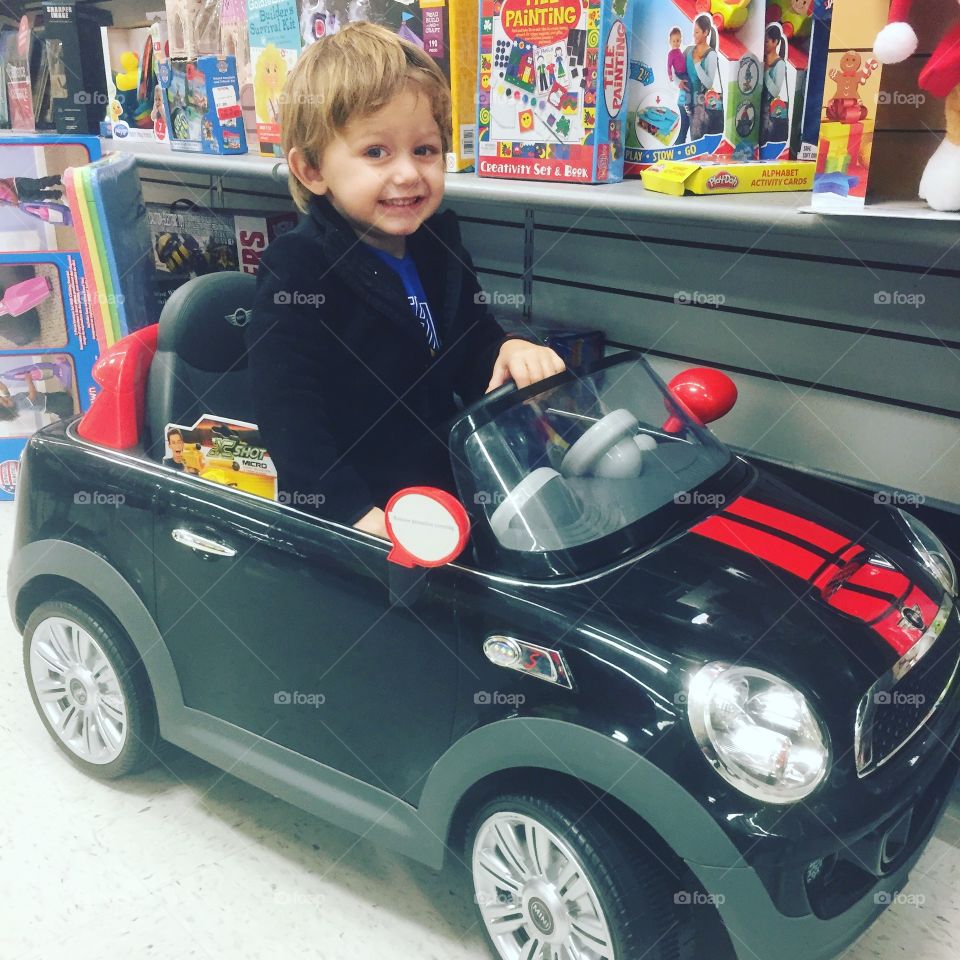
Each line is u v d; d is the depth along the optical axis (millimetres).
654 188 1613
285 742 1475
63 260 2873
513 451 1294
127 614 1571
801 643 1144
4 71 3361
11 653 2152
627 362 1485
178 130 2490
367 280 1453
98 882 1528
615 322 2348
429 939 1417
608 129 1700
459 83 1875
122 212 2271
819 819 1046
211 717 1556
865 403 1988
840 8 1266
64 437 1681
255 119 2441
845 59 1279
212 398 1640
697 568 1232
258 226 2559
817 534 1344
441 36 1869
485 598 1212
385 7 1943
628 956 1131
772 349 2092
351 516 1357
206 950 1400
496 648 1186
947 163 1259
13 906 1483
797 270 1999
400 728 1317
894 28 1188
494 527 1252
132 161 2441
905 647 1201
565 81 1684
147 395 1628
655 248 2211
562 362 1473
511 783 1221
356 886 1520
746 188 1602
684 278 2182
